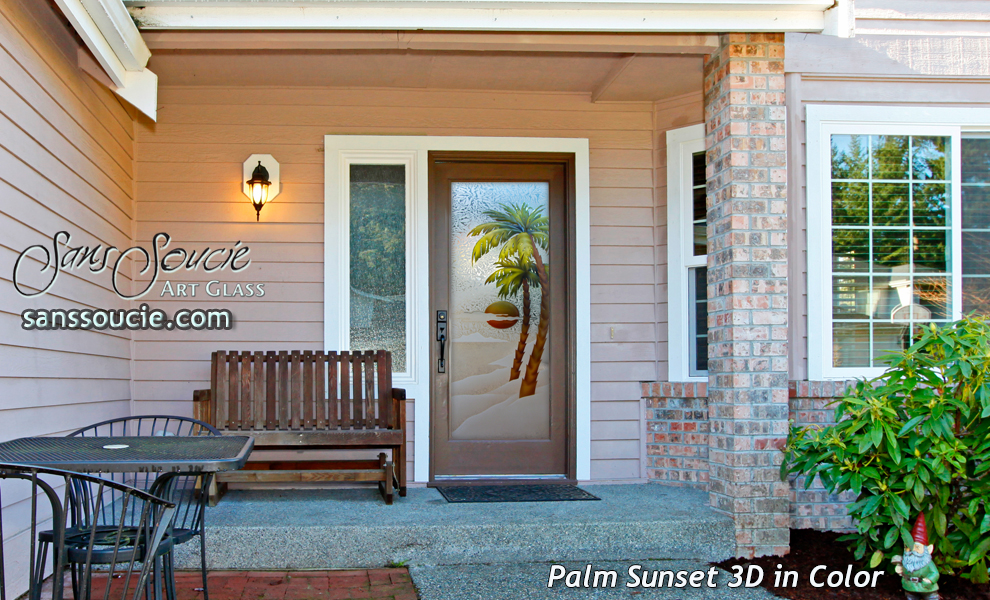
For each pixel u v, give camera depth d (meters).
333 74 5.00
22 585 3.31
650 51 4.20
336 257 5.19
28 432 3.43
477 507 4.42
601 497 4.74
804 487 4.10
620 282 5.38
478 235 5.42
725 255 4.16
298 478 4.43
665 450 5.25
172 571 2.83
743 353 4.08
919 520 3.56
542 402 5.40
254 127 5.21
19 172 3.31
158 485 2.84
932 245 4.91
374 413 4.79
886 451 3.72
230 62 4.75
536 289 5.44
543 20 3.84
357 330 5.24
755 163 4.11
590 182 5.39
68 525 3.81
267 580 3.70
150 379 5.05
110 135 4.62
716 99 4.27
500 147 5.33
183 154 5.16
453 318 5.39
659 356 5.34
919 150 4.94
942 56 4.97
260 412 4.65
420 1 3.71
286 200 5.20
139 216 5.12
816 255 4.80
